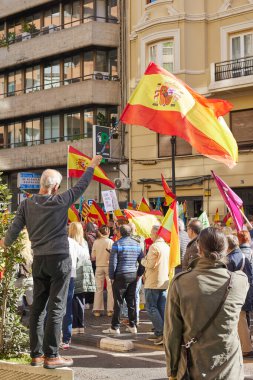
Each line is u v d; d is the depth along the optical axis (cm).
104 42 2836
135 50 2619
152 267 896
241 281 362
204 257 364
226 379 346
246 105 2269
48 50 3042
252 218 1448
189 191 2391
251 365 769
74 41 2905
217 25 2355
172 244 812
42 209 516
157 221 1108
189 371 355
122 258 972
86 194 2784
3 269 645
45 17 3194
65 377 506
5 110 3256
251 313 1195
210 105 819
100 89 2805
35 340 534
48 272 513
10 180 3312
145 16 2502
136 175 2558
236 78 2225
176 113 786
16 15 3331
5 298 639
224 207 2280
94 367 764
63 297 518
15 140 3312
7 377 560
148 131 2520
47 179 534
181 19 2380
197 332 350
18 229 532
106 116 2870
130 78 2638
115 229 1300
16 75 3334
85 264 977
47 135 3130
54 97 2984
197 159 2370
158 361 798
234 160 796
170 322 362
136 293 1043
